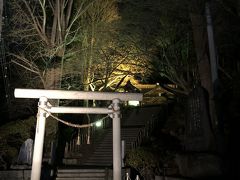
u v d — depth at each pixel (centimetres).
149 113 2700
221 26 1578
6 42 1947
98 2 2264
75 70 2164
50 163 1662
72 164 1861
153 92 3516
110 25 2289
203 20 1362
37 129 1055
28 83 2030
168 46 2166
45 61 1850
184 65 2095
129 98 1121
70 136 2155
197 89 1278
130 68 2606
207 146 1163
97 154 1964
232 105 1203
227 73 1464
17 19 1803
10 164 1519
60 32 1841
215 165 1076
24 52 2002
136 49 2300
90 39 2294
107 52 2367
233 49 1733
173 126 1894
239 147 1101
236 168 1015
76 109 1101
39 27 1828
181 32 2136
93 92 1105
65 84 2134
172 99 2716
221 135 1145
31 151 1516
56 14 1847
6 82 2008
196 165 1126
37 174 1021
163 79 3438
